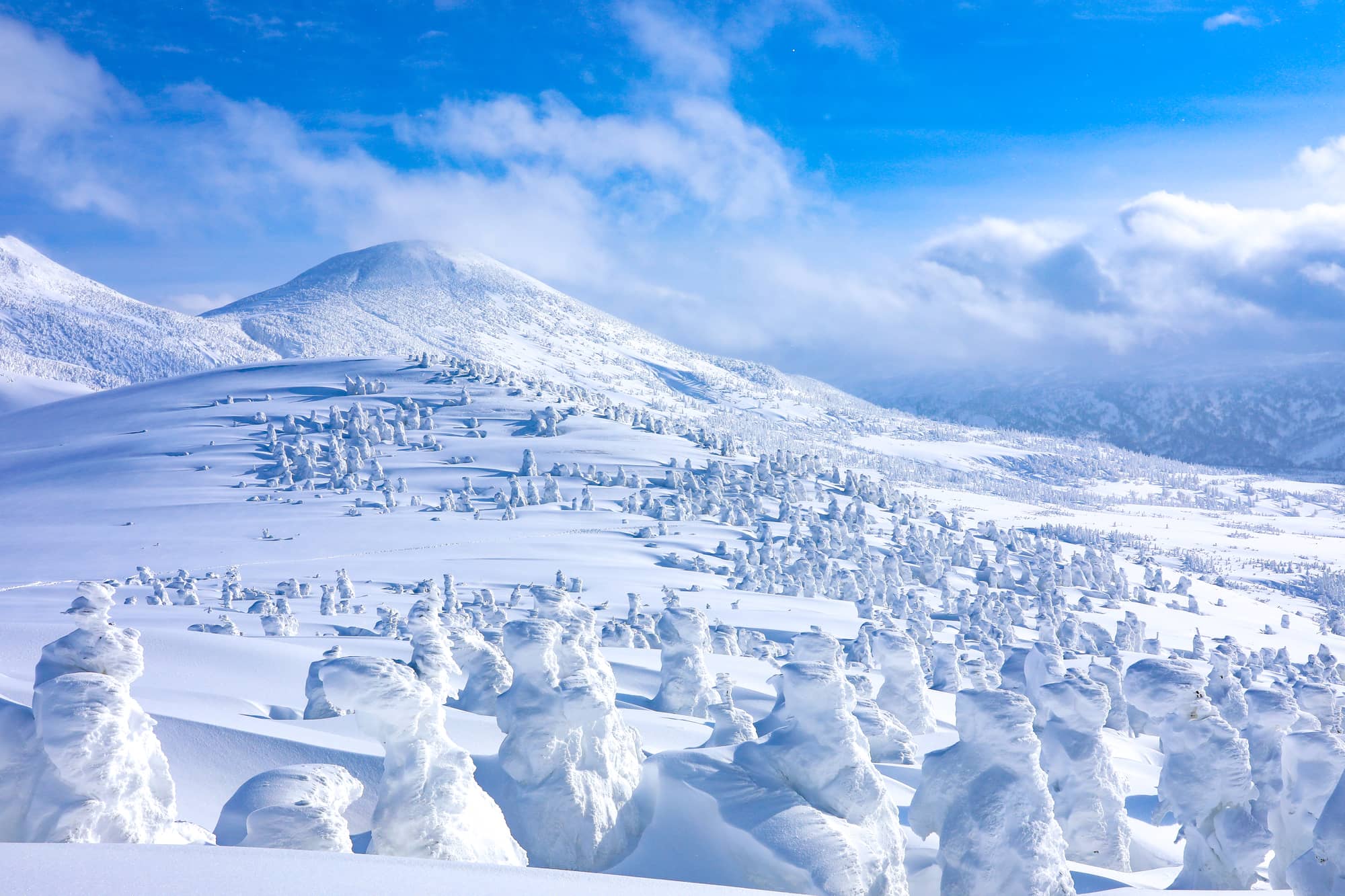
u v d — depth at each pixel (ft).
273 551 446.60
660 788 49.70
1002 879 41.57
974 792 43.01
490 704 80.23
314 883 21.36
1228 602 623.77
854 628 301.22
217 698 89.51
